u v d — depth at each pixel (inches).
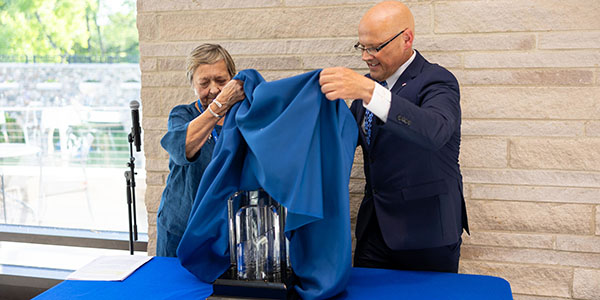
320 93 62.8
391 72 80.0
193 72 82.5
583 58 91.6
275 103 63.5
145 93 110.5
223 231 67.5
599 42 90.6
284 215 66.2
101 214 168.9
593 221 95.2
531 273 98.9
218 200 66.2
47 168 170.4
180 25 107.0
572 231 96.2
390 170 78.6
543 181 96.1
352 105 85.0
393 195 79.0
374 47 77.1
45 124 167.5
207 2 105.0
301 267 64.9
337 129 63.0
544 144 95.2
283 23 102.5
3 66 165.3
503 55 94.5
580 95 92.7
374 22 76.3
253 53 104.6
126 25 155.3
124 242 139.3
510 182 97.5
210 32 105.9
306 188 60.9
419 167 77.4
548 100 94.0
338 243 62.2
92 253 148.0
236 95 69.8
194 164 82.8
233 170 66.9
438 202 77.6
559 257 97.4
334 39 100.8
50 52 162.4
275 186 60.6
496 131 96.7
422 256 79.9
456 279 66.9
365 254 84.8
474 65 95.8
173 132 75.6
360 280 67.4
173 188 85.7
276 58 103.7
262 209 64.8
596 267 96.1
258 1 102.9
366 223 83.4
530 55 93.4
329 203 63.6
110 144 168.7
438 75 75.3
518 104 95.2
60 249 151.2
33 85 165.5
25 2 159.6
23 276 133.6
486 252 100.3
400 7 77.4
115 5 154.7
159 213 88.1
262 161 60.6
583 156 94.0
